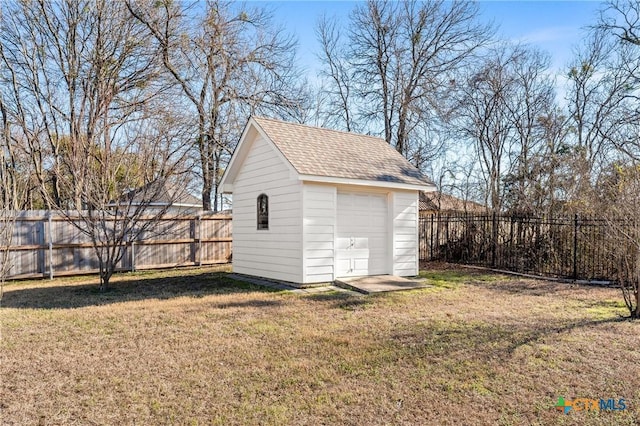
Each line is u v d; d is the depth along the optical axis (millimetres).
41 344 5336
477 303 8023
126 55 16547
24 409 3594
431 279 11359
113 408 3623
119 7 16297
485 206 18500
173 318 6727
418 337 5648
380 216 11383
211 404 3701
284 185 10328
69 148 12078
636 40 16828
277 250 10625
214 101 18688
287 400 3775
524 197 16047
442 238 16547
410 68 21859
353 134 13047
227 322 6488
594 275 11055
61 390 3973
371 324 6371
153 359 4801
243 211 12086
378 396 3857
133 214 10188
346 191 10742
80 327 6172
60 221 12305
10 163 10805
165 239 14328
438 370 4465
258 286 10102
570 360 4754
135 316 6855
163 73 17453
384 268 11445
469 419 3449
